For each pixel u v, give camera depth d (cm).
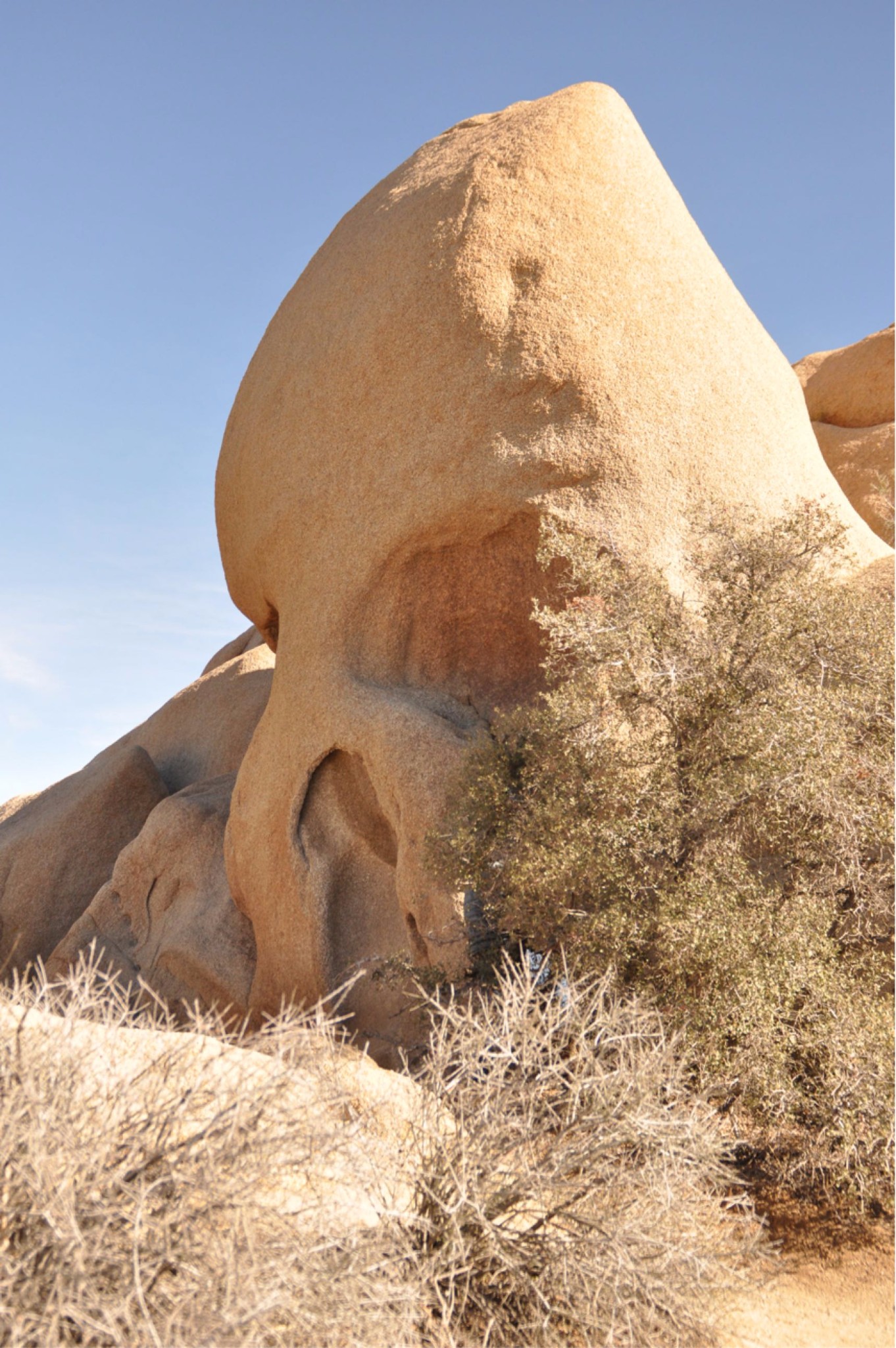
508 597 1034
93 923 1406
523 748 779
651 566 841
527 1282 414
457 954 847
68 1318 281
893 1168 593
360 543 1062
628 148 1113
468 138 1202
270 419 1195
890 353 1967
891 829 664
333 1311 316
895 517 1208
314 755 1041
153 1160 317
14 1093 303
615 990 602
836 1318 498
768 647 704
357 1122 389
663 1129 469
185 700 1994
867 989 663
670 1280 435
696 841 666
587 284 1034
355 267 1157
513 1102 464
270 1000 1079
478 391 1023
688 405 1023
